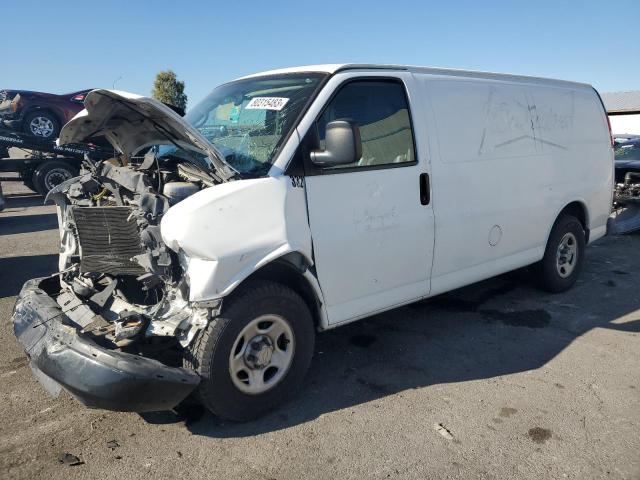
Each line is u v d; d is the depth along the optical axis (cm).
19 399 355
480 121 451
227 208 299
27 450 300
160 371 276
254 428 326
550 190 526
